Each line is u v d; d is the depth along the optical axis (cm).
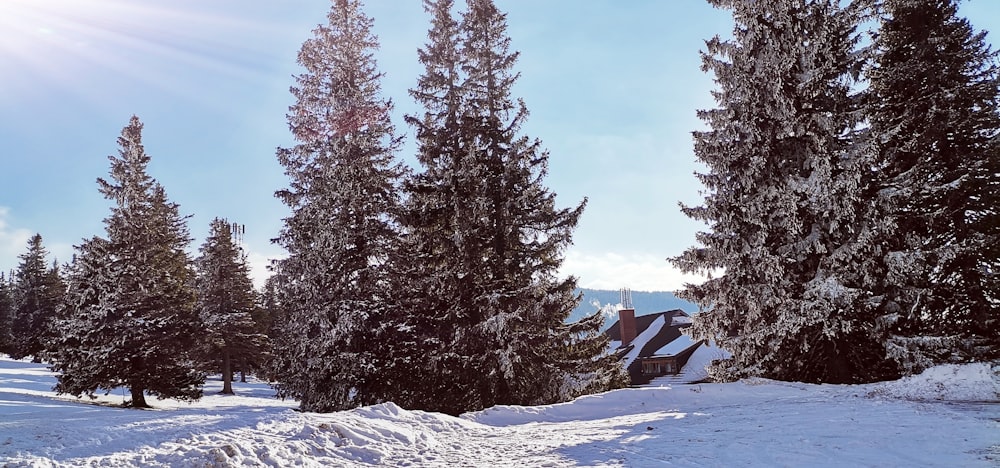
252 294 5553
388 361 2392
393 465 948
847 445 888
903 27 2127
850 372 1891
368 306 2408
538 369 2367
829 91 1922
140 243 3186
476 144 2516
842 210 1777
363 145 2622
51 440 1002
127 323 2969
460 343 2325
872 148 1767
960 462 727
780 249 1883
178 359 3275
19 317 7188
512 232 2444
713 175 2016
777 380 1881
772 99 1925
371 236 2562
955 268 1894
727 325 2008
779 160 1939
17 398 2500
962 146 2038
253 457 912
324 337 2383
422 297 2469
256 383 6694
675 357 4312
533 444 1095
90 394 3161
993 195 1914
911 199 1880
